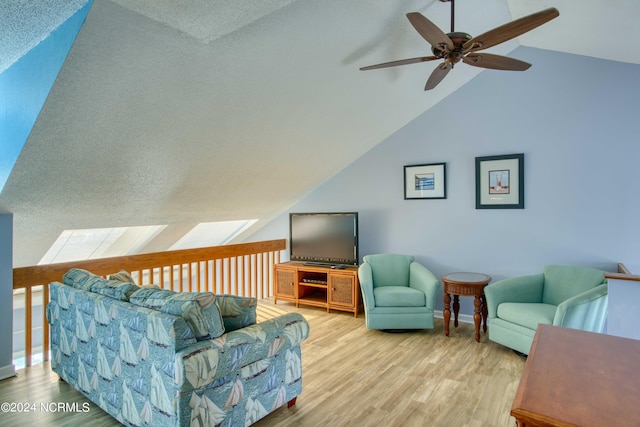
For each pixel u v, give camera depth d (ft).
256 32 7.41
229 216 15.96
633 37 8.80
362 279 12.78
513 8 9.45
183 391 5.84
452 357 10.62
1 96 8.45
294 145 12.49
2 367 9.36
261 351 7.07
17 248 11.34
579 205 11.59
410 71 11.26
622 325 8.05
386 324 12.43
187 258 13.62
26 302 10.03
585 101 11.46
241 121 10.00
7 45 6.95
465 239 13.67
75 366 8.50
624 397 3.43
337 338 12.28
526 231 12.49
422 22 5.94
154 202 12.13
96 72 6.77
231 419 6.59
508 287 11.28
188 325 6.09
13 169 8.19
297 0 7.02
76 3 5.61
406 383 9.05
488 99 13.08
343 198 16.61
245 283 17.85
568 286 10.76
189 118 9.03
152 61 7.07
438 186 14.14
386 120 13.76
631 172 10.82
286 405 8.04
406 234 14.98
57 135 7.79
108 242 15.75
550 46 11.54
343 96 11.03
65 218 10.94
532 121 12.30
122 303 7.13
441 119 14.05
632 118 10.80
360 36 8.80
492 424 7.31
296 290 16.01
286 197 16.70
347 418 7.57
